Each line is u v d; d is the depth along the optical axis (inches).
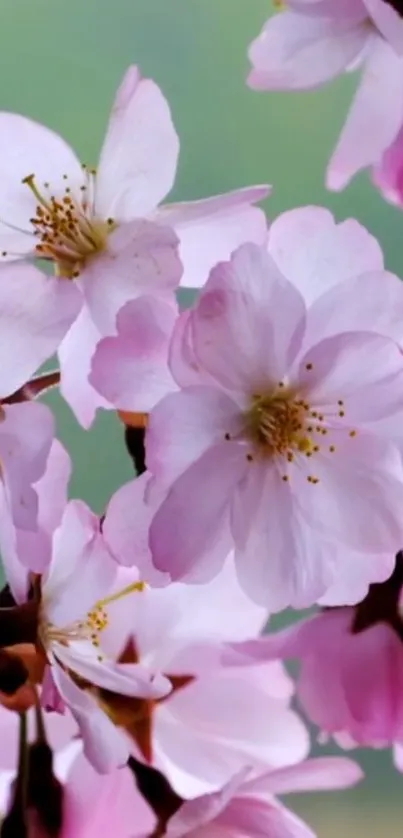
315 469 10.1
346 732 10.3
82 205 10.2
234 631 10.4
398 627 10.2
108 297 9.8
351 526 10.0
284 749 10.4
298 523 10.0
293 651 10.2
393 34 10.1
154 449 9.5
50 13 13.7
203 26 13.6
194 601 10.3
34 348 9.8
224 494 9.8
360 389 10.0
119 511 9.7
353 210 13.2
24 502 9.6
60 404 12.5
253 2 13.5
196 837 10.0
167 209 10.1
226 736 10.4
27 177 10.2
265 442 10.0
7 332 9.8
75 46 13.7
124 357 9.5
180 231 10.0
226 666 10.3
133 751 10.1
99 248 10.1
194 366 9.6
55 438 9.8
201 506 9.7
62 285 9.8
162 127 10.0
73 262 10.2
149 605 10.3
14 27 13.8
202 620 10.4
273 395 9.9
